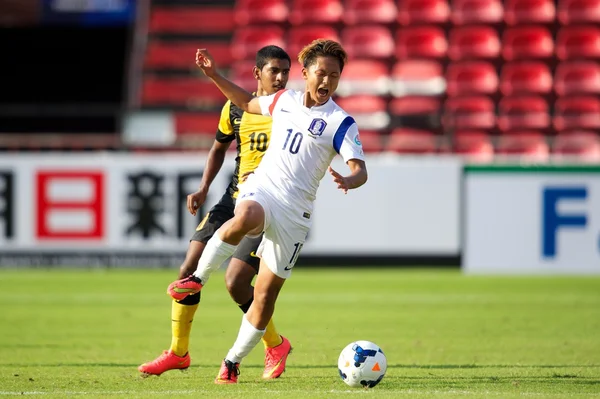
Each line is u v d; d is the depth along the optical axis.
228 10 82.12
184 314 22.70
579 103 76.19
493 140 66.69
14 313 39.97
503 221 55.97
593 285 52.47
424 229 56.25
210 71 22.00
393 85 76.12
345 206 56.50
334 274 56.88
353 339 32.38
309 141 21.09
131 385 22.19
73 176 56.28
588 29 79.81
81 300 44.62
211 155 25.20
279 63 23.17
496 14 80.38
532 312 40.69
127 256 56.62
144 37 80.88
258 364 26.98
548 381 22.98
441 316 39.28
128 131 69.81
